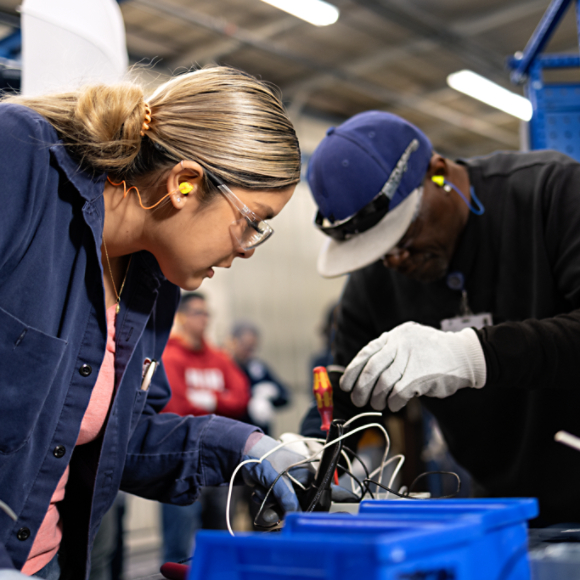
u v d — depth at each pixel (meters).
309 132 6.89
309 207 6.84
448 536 0.42
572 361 0.92
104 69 1.39
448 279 1.26
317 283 6.81
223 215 0.82
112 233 0.86
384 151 1.13
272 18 5.16
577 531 0.76
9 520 0.76
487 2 5.14
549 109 1.95
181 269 0.86
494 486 1.30
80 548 0.93
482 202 1.24
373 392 0.94
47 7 1.32
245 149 0.81
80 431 0.89
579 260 1.04
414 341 0.92
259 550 0.43
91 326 0.86
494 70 6.28
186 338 3.34
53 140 0.78
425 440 2.89
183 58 5.66
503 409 1.23
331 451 0.90
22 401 0.74
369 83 6.47
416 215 1.15
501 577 0.49
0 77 1.35
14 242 0.71
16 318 0.73
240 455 0.97
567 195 1.10
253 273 6.18
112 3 1.47
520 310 1.20
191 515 3.21
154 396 1.08
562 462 1.17
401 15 5.17
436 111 7.20
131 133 0.79
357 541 0.38
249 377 4.19
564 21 5.28
